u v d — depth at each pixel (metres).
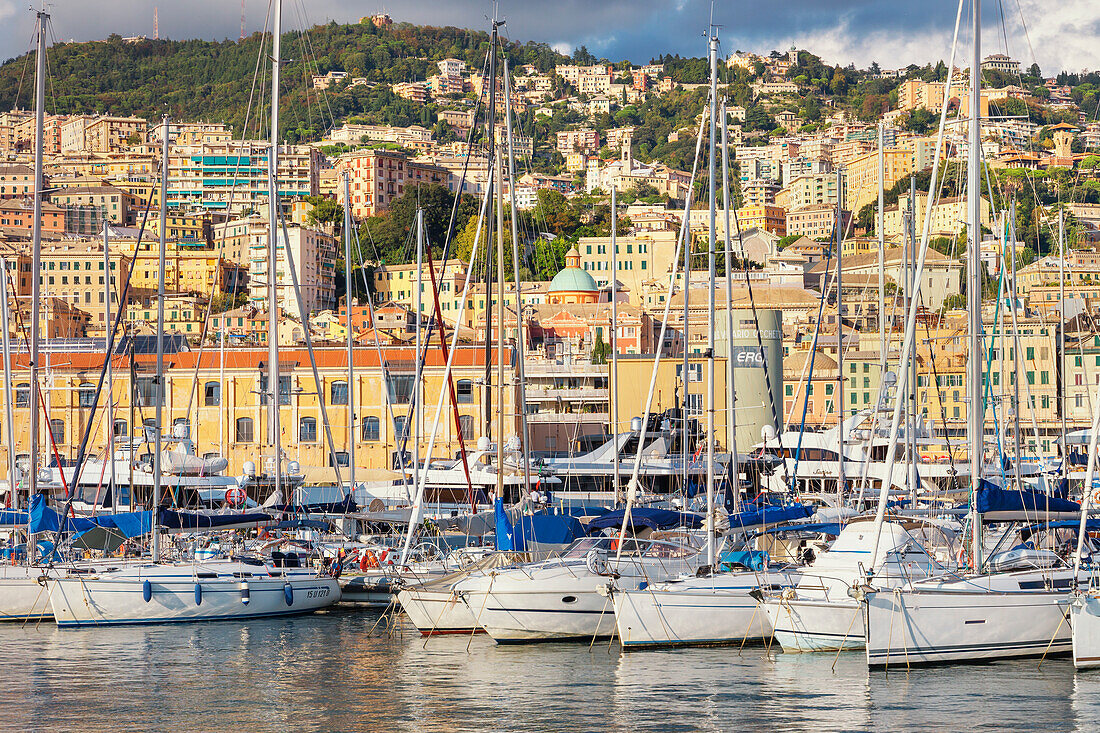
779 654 62.75
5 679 60.34
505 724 51.16
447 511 97.31
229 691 57.72
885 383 101.75
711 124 73.81
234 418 138.25
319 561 86.19
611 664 61.84
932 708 51.84
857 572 62.31
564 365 155.50
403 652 66.44
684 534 72.81
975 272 62.91
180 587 75.50
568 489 102.88
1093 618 57.41
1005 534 68.81
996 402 119.69
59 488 103.44
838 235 94.50
